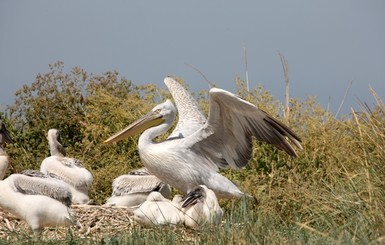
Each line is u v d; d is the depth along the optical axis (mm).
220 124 13734
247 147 13867
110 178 17406
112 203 15648
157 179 15688
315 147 16062
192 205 12852
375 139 12523
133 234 11656
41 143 19109
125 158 18188
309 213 12938
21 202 12836
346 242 10008
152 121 14938
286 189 14359
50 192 13086
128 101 18984
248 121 13438
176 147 14078
